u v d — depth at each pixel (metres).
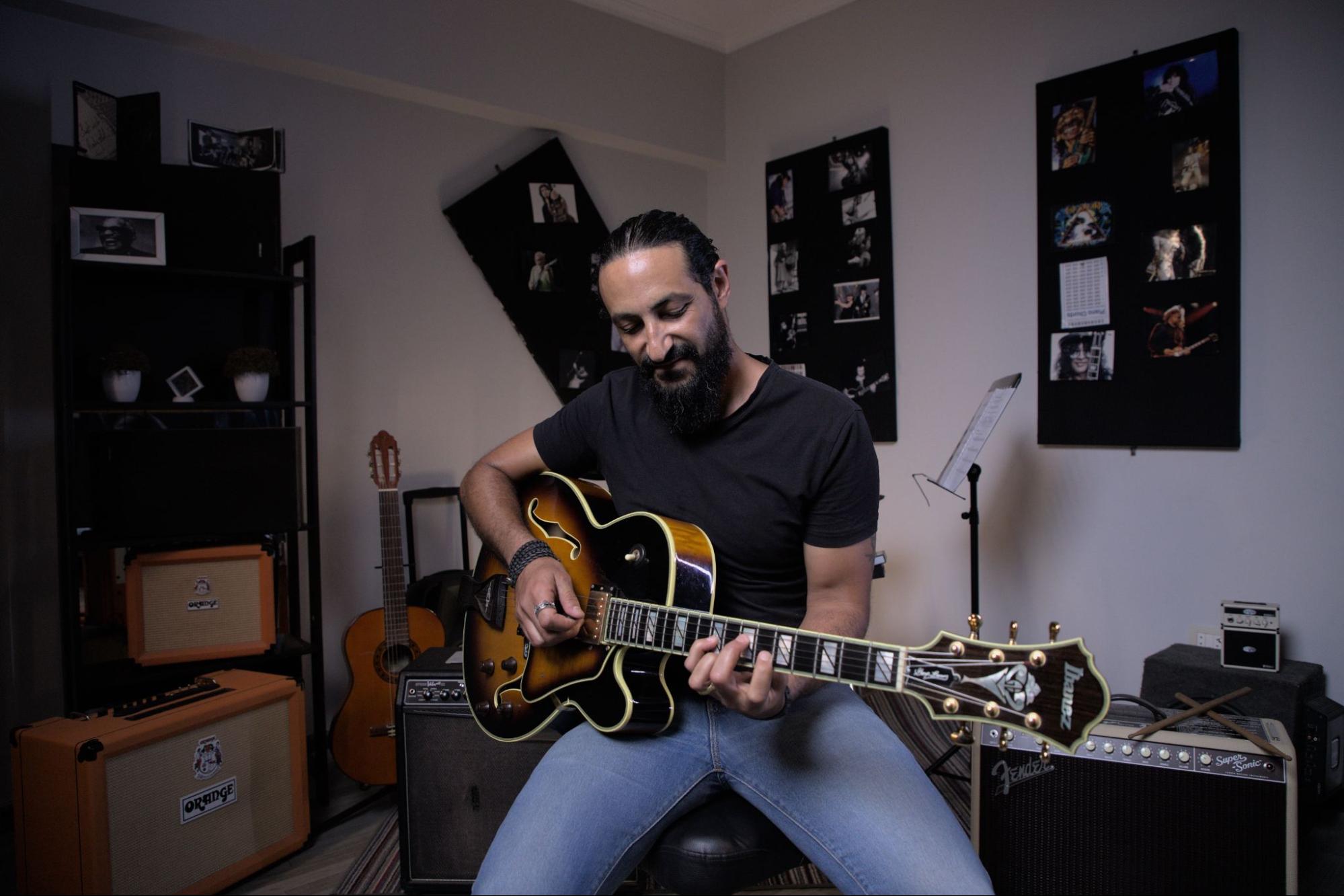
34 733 1.73
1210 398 2.40
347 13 2.69
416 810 1.83
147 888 1.75
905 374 3.17
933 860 0.99
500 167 3.21
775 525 1.28
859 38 3.27
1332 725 2.09
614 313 1.24
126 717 1.81
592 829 1.09
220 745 1.91
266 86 2.67
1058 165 2.68
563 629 1.22
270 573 2.20
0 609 2.26
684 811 1.18
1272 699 2.13
